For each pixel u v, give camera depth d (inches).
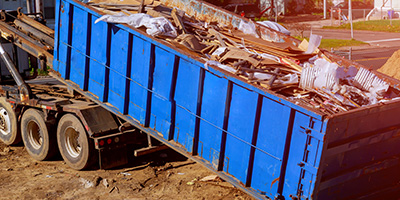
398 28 1531.7
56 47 349.7
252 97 222.2
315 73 237.9
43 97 359.3
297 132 204.2
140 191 294.5
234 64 251.6
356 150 214.2
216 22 349.7
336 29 1550.2
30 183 307.9
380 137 217.9
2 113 390.0
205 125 251.1
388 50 1075.3
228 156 241.6
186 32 309.6
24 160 359.3
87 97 328.8
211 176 311.1
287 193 212.8
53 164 349.4
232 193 288.2
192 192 291.6
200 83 248.4
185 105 260.1
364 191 229.1
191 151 259.8
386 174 235.5
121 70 297.1
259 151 224.2
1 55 361.4
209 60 251.0
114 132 322.0
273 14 1882.4
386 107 215.2
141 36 273.9
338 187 215.3
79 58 330.3
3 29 389.4
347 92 237.1
